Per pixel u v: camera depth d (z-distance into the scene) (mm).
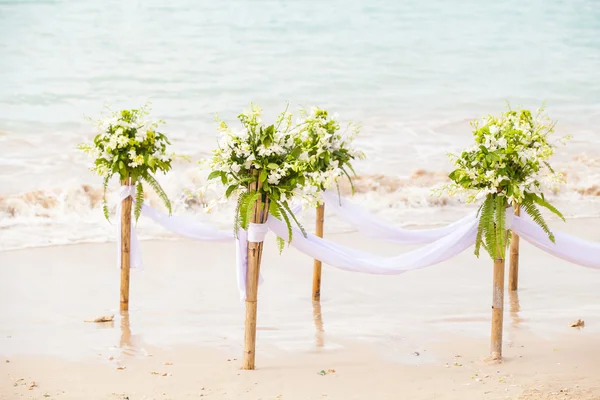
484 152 7105
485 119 7512
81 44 19875
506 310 9031
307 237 7930
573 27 22469
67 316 8703
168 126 16922
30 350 7609
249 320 7113
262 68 19812
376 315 8891
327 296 9617
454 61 20891
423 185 14969
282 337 8094
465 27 22125
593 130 17844
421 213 14102
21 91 18016
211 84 18969
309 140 8680
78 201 13648
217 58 19938
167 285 9984
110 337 8031
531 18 22516
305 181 7125
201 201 14023
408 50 21078
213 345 7844
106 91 18344
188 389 6621
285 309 9062
